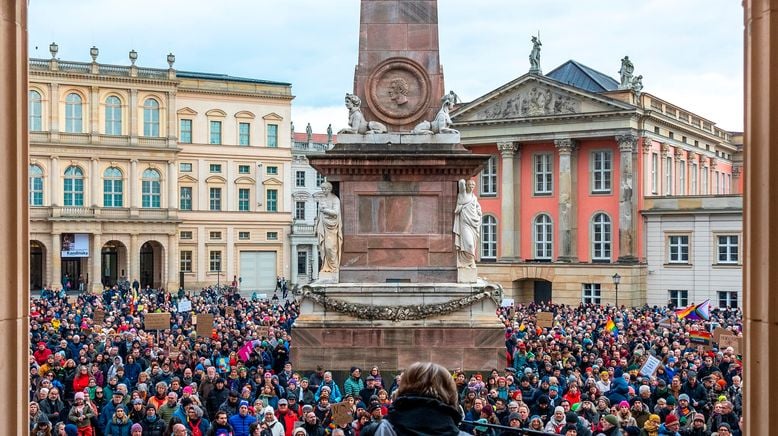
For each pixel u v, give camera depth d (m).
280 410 18.27
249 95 105.75
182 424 14.98
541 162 80.62
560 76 90.12
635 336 33.97
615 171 77.12
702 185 94.12
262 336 33.50
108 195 95.94
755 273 6.51
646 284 77.31
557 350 27.11
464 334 26.23
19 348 6.64
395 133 27.53
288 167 108.50
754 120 6.58
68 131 94.12
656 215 76.50
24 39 6.83
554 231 79.31
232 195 105.31
